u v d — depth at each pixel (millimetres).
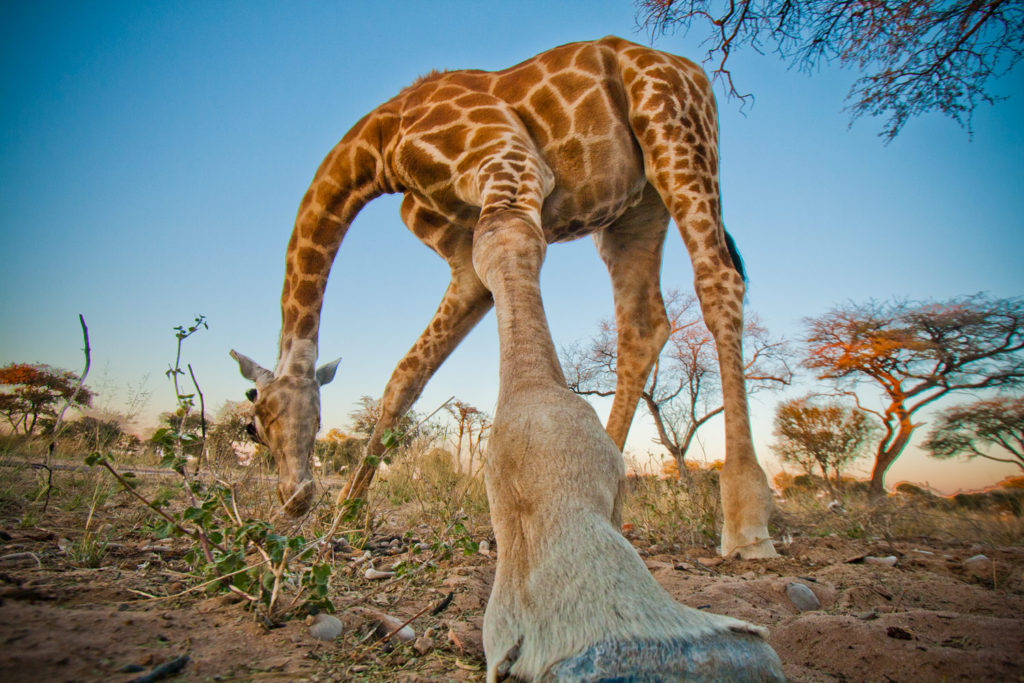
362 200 4773
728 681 1141
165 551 2916
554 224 4441
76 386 2691
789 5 6902
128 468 6680
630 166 4293
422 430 4512
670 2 7062
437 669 1740
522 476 1530
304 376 4602
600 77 4172
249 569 1961
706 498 5184
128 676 1363
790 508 8664
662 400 19516
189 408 2459
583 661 1149
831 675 1885
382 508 5215
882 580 3238
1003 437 17141
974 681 1786
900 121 7625
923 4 6668
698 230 4012
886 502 8336
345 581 2699
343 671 1624
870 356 18797
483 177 3354
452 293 4863
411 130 4043
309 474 4449
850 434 15219
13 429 8523
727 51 7457
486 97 4008
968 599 2879
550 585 1323
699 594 2777
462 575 2932
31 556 2559
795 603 2752
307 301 4855
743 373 4031
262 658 1624
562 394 1709
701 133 4180
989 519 6891
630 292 5246
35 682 1277
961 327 18109
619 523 1598
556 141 4098
